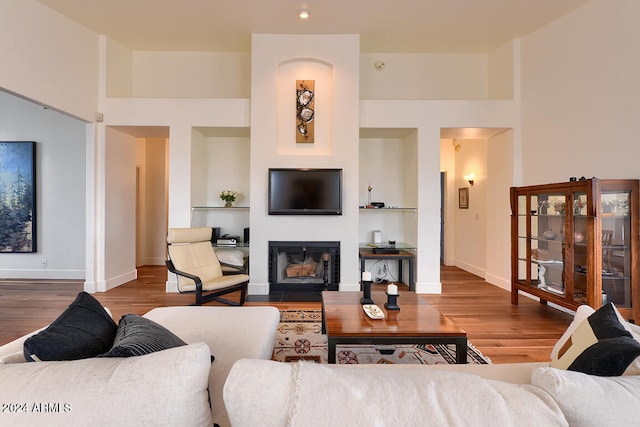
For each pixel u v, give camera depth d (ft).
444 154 20.59
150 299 12.56
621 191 8.96
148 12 11.89
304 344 8.44
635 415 2.22
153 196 20.24
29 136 16.07
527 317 10.76
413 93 15.75
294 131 13.92
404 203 16.29
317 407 2.06
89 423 2.29
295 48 13.56
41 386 2.36
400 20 12.43
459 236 19.77
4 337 8.83
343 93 13.64
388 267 16.44
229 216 16.15
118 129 14.42
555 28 12.01
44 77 11.04
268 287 13.78
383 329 6.20
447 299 12.96
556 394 2.21
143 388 2.37
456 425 2.00
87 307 3.84
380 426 2.00
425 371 2.43
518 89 13.80
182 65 15.58
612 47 9.88
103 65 13.65
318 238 13.75
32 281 15.40
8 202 15.92
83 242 16.10
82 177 16.08
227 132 14.99
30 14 10.50
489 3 11.18
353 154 13.69
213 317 6.56
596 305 8.79
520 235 13.44
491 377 4.13
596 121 10.40
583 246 9.47
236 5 11.47
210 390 4.04
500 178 14.78
